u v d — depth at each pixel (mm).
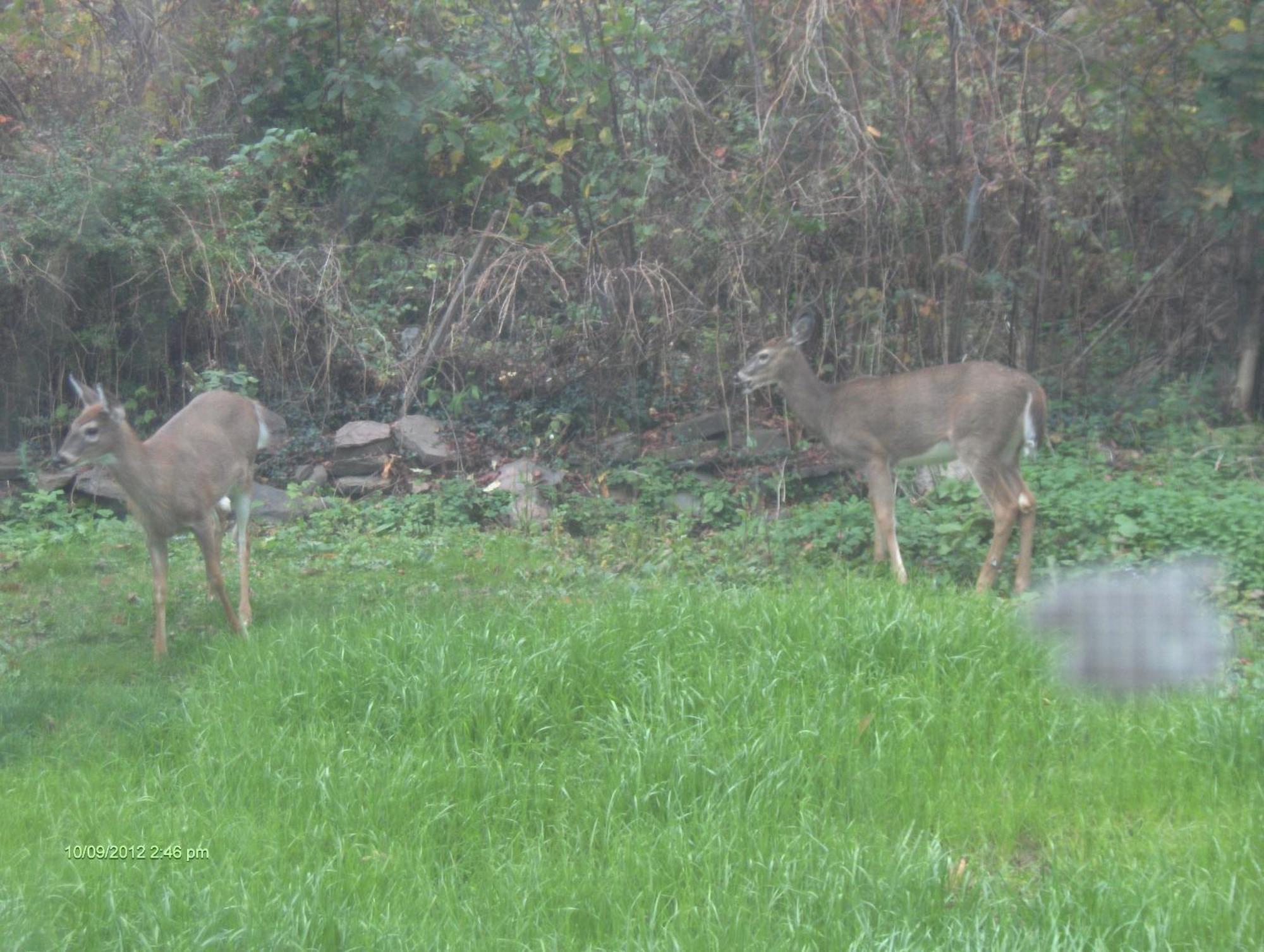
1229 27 9797
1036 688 5461
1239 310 10773
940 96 10203
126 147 11227
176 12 12781
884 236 10242
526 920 3969
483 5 12117
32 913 3971
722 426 10586
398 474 10547
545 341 11086
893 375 8562
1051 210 10008
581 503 9883
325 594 7863
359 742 5211
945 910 3928
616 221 10703
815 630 5770
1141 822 4551
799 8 9945
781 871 4152
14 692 6105
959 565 8273
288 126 12766
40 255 10758
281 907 3992
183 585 8109
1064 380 10914
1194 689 5477
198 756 5184
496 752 5195
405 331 11750
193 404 7590
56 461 6473
